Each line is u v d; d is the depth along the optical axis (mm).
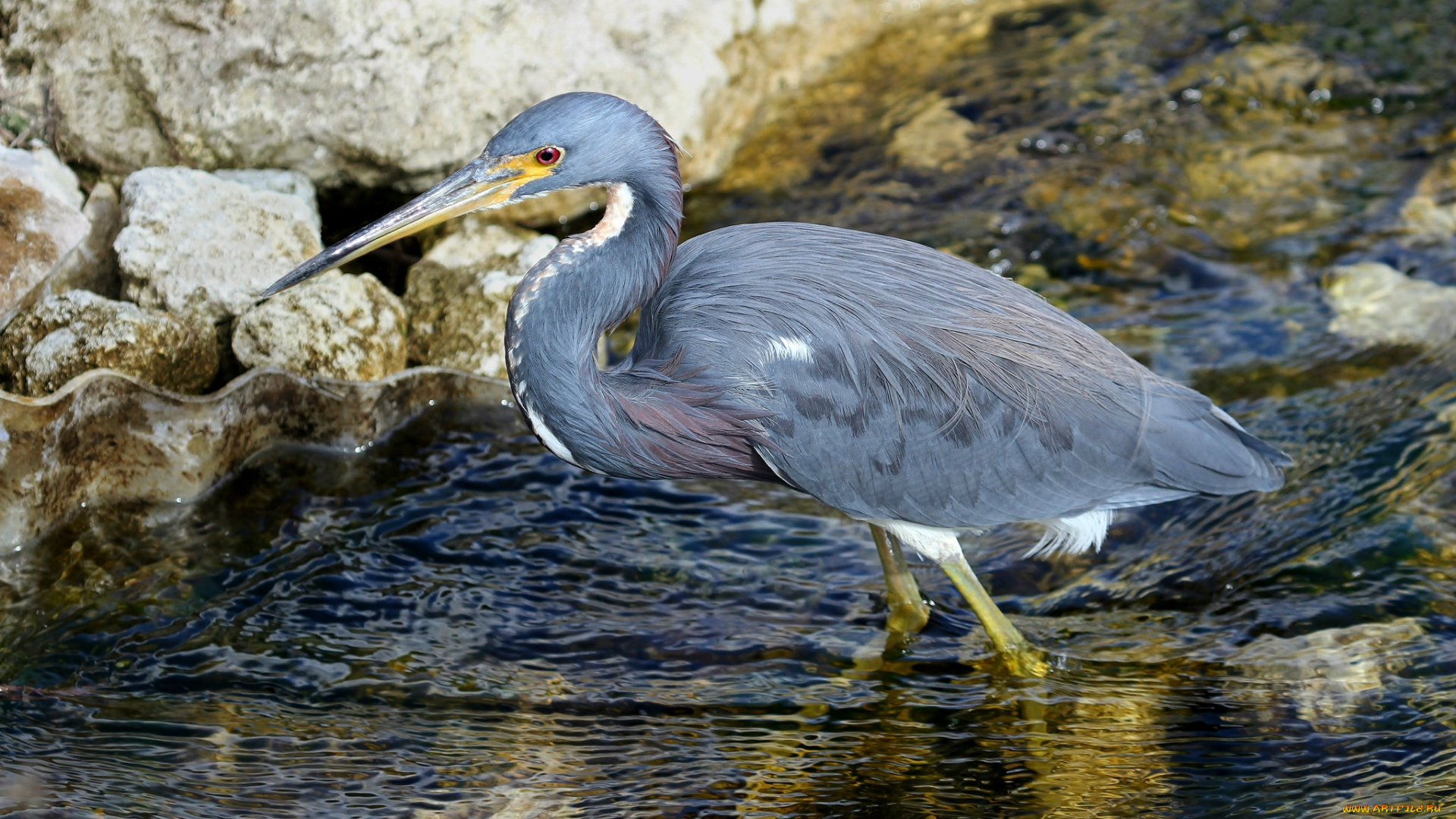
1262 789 7695
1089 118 15227
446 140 12922
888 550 9359
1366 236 13164
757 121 15461
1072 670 8875
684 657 9078
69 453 9977
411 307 12070
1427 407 10828
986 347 8828
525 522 10359
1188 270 12961
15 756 7836
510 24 12969
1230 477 8969
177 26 12164
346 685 8680
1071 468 8859
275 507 10422
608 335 12430
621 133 8336
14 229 10781
